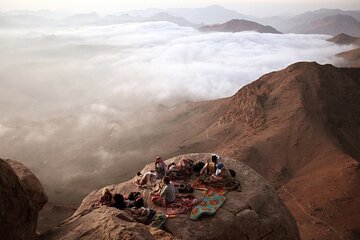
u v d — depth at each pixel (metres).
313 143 66.25
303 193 49.47
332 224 39.94
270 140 69.62
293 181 56.09
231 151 71.56
